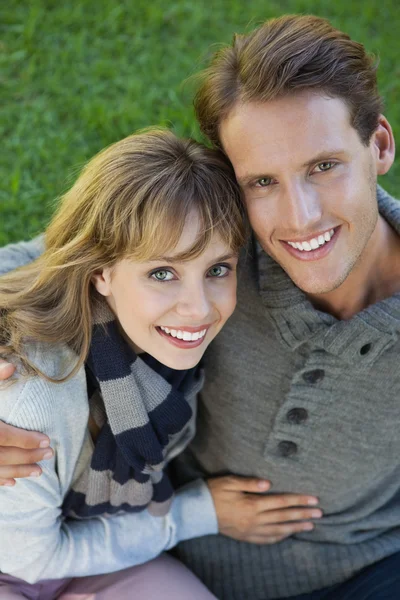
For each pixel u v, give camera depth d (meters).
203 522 2.10
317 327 1.83
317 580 2.10
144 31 3.76
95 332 1.79
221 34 3.75
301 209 1.63
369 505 2.08
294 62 1.57
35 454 1.69
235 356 1.98
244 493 2.12
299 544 2.11
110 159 1.70
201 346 1.78
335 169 1.63
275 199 1.68
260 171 1.64
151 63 3.60
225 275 1.77
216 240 1.68
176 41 3.72
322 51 1.59
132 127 3.29
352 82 1.62
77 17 3.76
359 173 1.66
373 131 1.69
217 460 2.16
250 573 2.14
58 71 3.52
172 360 1.77
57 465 1.83
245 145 1.64
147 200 1.63
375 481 2.03
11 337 1.74
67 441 1.80
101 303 1.81
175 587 1.95
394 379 1.83
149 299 1.70
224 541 2.14
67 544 1.92
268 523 2.09
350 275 1.85
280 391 1.95
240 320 1.96
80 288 1.75
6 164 3.18
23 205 3.01
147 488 1.92
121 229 1.66
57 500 1.86
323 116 1.59
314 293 1.76
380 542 2.09
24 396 1.70
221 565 2.15
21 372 1.71
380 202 1.92
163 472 2.00
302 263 1.72
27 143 3.23
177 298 1.70
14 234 2.95
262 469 2.07
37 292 1.80
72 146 3.22
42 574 1.89
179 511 2.08
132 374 1.80
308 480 2.04
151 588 1.94
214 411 2.08
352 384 1.85
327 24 1.66
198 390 1.98
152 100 3.41
